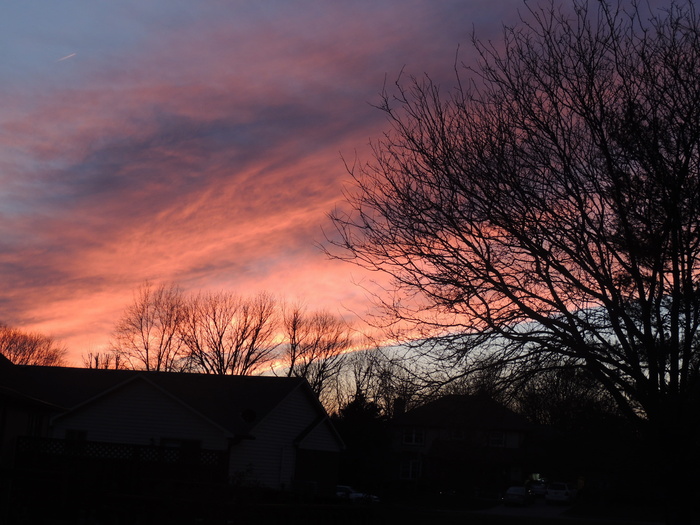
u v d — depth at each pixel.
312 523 14.72
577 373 11.99
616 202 11.44
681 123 11.33
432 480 49.59
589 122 11.71
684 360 11.10
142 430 30.70
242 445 30.55
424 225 12.16
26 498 14.45
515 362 11.80
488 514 35.88
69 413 31.36
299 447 34.56
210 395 32.75
